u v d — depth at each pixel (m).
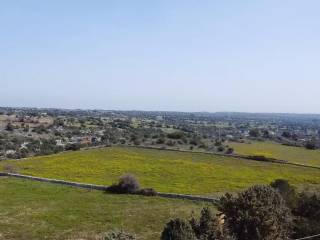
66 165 79.00
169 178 69.38
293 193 39.44
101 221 43.00
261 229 29.33
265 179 71.00
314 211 36.16
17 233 38.94
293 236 32.62
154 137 133.25
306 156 105.19
